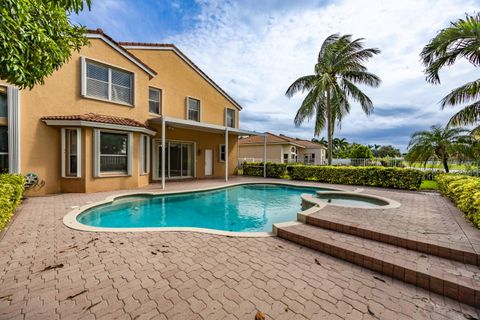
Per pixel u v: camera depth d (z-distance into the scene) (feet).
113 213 24.11
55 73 26.99
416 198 25.79
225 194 35.17
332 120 51.06
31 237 13.51
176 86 44.16
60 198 24.48
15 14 8.27
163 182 32.65
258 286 8.87
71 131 27.73
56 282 8.82
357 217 16.16
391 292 8.79
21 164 24.58
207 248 12.45
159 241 13.29
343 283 9.30
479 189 15.85
